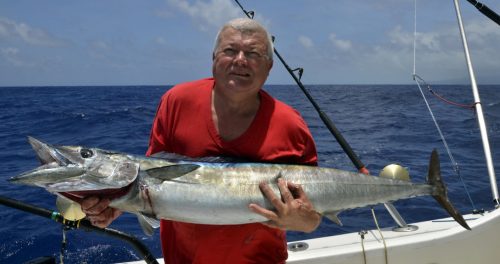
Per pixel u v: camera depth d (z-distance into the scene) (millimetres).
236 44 2488
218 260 2668
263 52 2527
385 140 13312
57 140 13547
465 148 11641
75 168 2426
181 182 2525
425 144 12469
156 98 42062
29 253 5172
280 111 2705
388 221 5914
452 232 3398
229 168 2592
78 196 2449
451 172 8562
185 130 2654
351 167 9289
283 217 2453
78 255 5098
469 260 3406
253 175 2600
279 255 2797
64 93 58812
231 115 2637
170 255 2820
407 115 21766
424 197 6750
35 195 7254
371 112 23875
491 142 12344
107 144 12766
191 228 2664
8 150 11695
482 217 3492
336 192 2744
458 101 33500
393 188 2881
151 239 5551
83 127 16922
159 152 2650
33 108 26484
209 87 2701
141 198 2510
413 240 3354
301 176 2676
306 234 5617
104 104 30859
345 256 3271
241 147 2633
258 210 2445
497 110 22344
